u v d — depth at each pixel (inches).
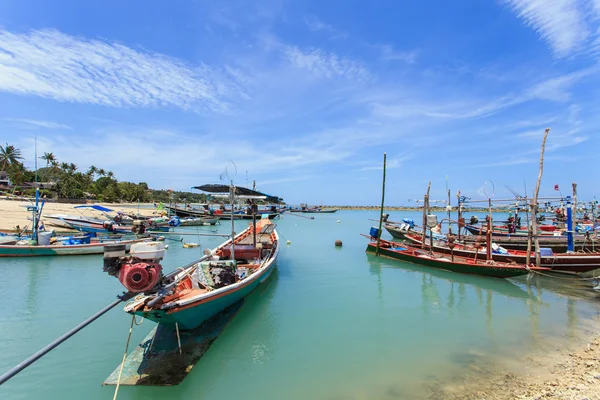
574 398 267.0
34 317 429.7
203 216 2096.5
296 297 544.7
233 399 274.1
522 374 311.6
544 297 565.3
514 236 1048.8
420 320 452.4
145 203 4035.4
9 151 2913.4
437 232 1182.9
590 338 395.5
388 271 746.8
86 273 652.1
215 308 370.6
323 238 1400.1
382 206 924.6
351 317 460.1
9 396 266.2
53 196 2913.4
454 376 310.0
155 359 315.9
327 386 293.6
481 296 567.5
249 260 594.2
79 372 300.7
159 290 302.0
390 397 275.3
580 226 1161.4
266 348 364.5
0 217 1354.6
